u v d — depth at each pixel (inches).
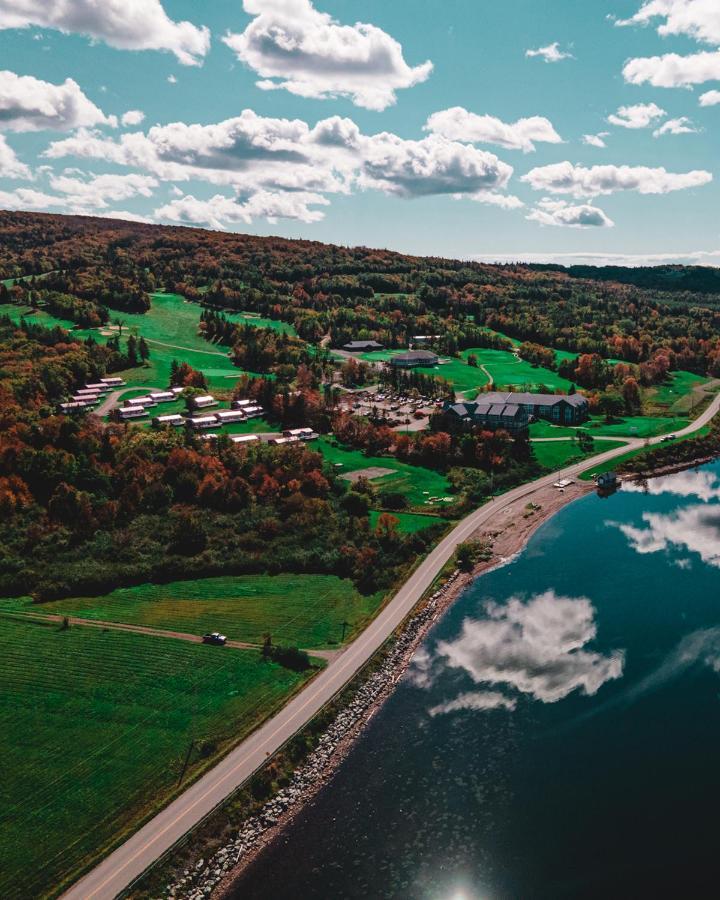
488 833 2893.7
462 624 4562.0
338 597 4798.2
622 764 3265.3
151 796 3029.0
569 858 2768.2
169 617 4493.1
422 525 6112.2
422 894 2620.6
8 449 6279.5
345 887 2655.0
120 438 7514.8
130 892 2578.7
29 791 3048.7
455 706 3715.6
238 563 5172.2
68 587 4781.0
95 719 3503.9
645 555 5585.6
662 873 2689.5
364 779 3196.4
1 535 5388.8
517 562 5492.1
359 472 7460.6
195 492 6318.9
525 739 3452.3
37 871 2659.9
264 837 2886.3
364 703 3705.7
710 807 3004.4
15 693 3690.9
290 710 3572.8
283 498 6269.7
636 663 4082.2
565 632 4436.5
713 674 3956.7
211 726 3459.6
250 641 4220.0
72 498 5733.3
